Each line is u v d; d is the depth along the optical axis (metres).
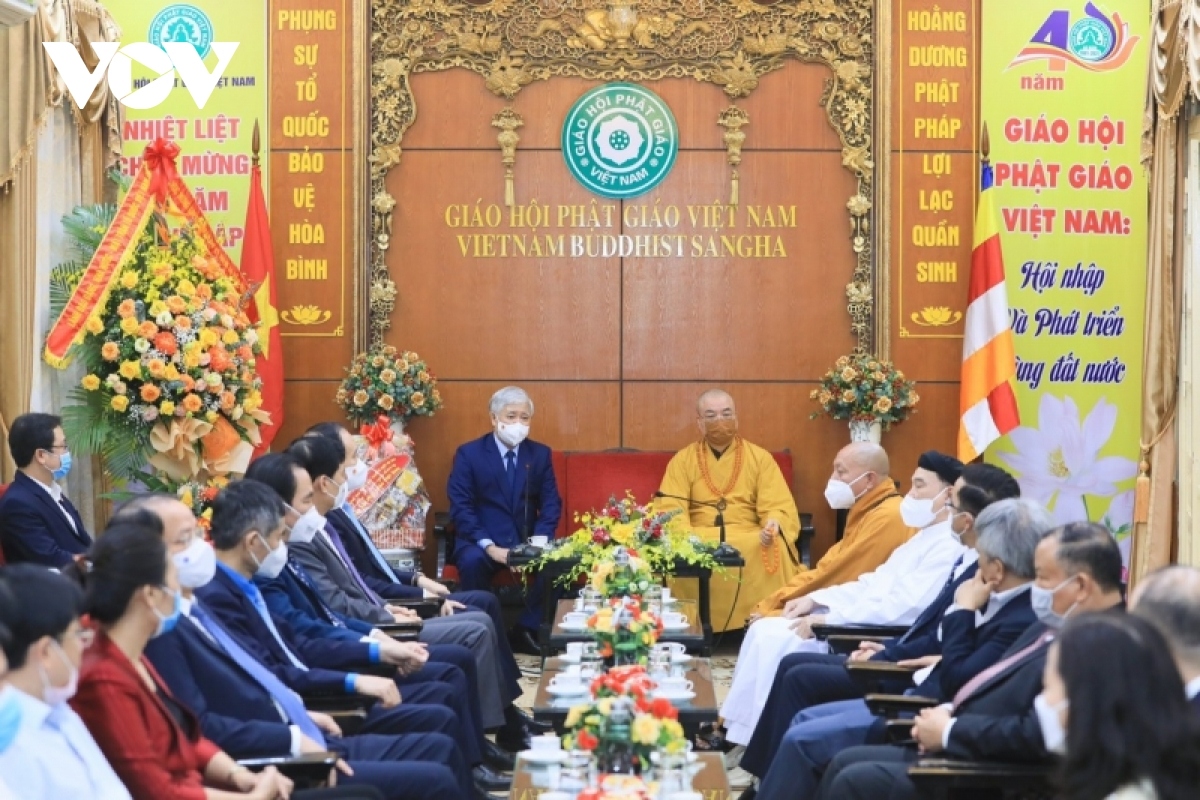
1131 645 2.59
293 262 9.08
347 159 9.09
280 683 4.34
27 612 3.06
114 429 7.03
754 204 9.16
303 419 9.10
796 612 6.23
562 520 9.00
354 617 5.92
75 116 7.92
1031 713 3.76
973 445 8.70
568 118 9.20
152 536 3.54
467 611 6.57
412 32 9.14
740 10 9.16
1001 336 8.68
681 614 6.29
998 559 4.43
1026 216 9.05
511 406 8.60
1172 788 2.53
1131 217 9.05
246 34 9.08
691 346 9.20
